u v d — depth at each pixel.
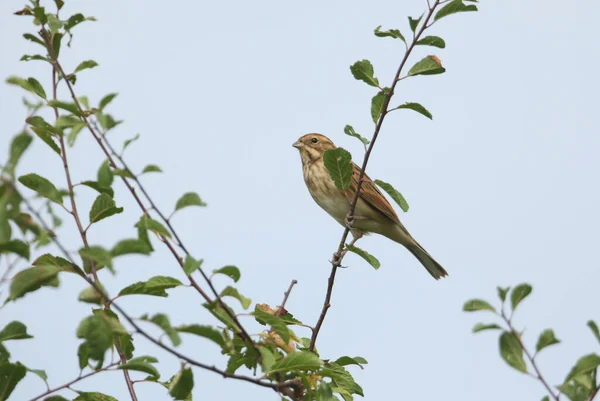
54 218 9.19
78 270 9.68
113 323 9.17
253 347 10.50
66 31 11.27
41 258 9.96
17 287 9.34
